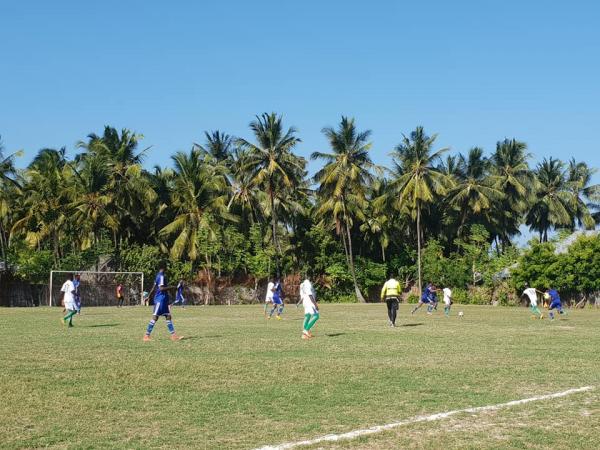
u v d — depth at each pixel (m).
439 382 11.16
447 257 70.00
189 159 57.62
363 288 66.12
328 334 20.86
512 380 11.43
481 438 7.44
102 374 11.72
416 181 60.28
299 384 10.87
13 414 8.50
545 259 54.03
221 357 14.28
